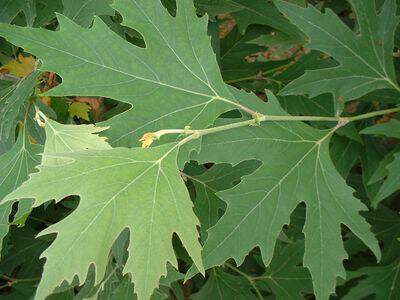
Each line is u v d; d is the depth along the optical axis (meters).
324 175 0.33
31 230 0.56
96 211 0.26
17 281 0.55
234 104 0.33
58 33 0.30
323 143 0.34
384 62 0.40
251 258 0.57
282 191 0.32
